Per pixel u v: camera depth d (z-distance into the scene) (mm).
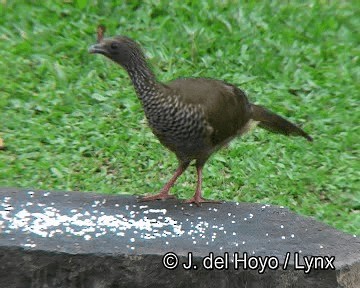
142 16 17297
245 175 13500
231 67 16375
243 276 9031
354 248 9641
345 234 10062
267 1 18344
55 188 12805
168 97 10383
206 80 10961
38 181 12984
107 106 14945
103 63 16016
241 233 9859
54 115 14570
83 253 8922
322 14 18297
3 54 15977
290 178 13516
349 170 13820
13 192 10891
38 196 10789
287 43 17062
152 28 17047
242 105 11141
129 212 10406
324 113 15266
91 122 14477
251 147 14164
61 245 9078
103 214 10266
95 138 14047
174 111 10383
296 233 9977
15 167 13164
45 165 13258
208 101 10539
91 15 17281
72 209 10383
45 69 15625
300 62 16812
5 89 15039
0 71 15508
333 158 14141
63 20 17125
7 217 9938
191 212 10516
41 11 17250
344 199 13203
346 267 9188
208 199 11500
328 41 17531
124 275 8969
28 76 15453
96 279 8969
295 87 16000
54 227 9656
